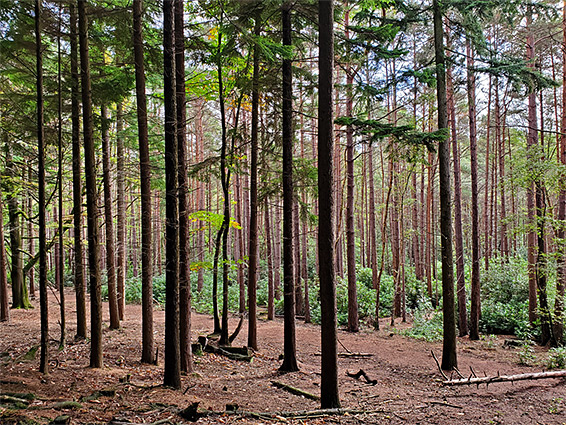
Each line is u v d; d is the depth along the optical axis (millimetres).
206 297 21109
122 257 14773
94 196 7617
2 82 8586
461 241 15695
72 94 8602
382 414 6945
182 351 8734
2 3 6773
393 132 8641
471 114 14789
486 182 20047
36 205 18781
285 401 7555
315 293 21016
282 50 7480
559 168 11969
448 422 6676
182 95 8586
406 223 27234
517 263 19109
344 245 26969
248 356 10812
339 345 13664
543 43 17000
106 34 9336
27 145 10984
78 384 6688
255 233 11602
